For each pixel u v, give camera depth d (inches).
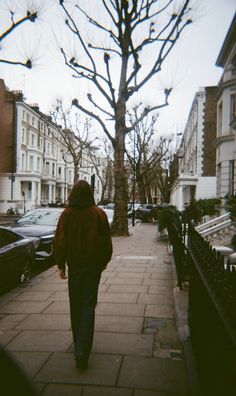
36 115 2207.2
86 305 158.2
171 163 2174.0
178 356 165.8
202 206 753.0
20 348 174.2
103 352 170.1
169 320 218.2
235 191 748.0
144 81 700.0
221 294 99.5
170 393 133.6
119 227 761.6
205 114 1536.7
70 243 161.0
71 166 3009.4
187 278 293.0
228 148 812.0
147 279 332.8
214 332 100.3
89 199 165.3
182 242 287.1
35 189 2130.9
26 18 384.2
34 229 442.3
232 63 792.3
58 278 342.6
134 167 1423.5
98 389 135.8
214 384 101.5
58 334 193.3
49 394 131.6
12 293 285.4
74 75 668.1
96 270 161.2
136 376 146.3
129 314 229.5
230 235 565.6
